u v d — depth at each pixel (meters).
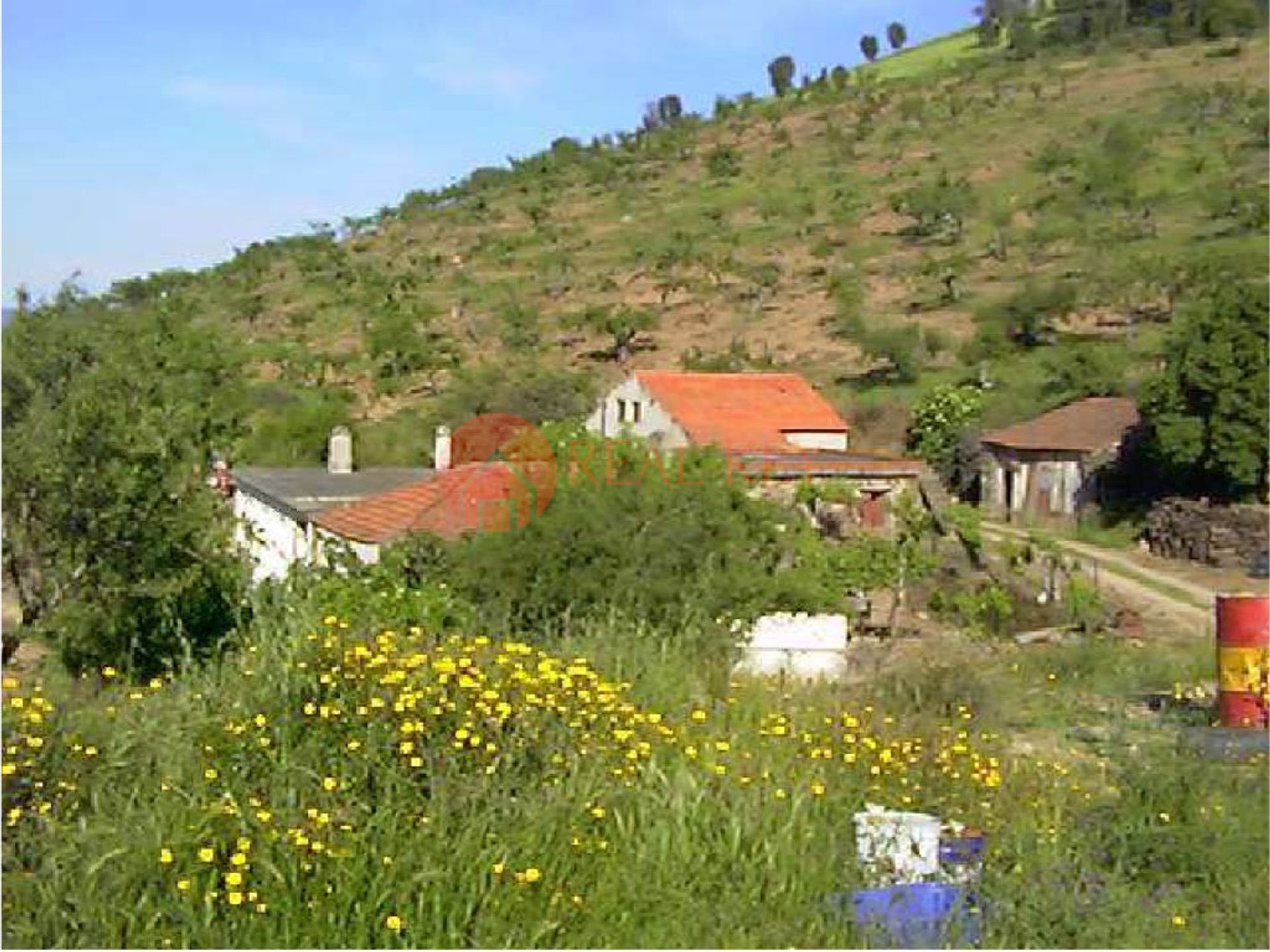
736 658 10.57
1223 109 83.56
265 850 5.14
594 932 5.18
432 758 5.91
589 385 50.94
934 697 9.91
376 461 40.16
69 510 9.70
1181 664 15.33
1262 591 27.03
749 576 12.26
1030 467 38.41
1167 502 32.22
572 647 8.80
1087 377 44.56
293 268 86.38
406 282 76.12
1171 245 62.66
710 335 62.78
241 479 28.05
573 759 6.14
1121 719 10.55
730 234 80.44
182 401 10.52
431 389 55.47
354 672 6.30
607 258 79.44
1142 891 5.96
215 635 10.18
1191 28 104.56
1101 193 71.00
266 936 4.95
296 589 10.80
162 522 9.90
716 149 101.56
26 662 10.79
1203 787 6.89
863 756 7.12
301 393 53.06
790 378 41.12
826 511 29.02
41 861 5.14
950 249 70.75
